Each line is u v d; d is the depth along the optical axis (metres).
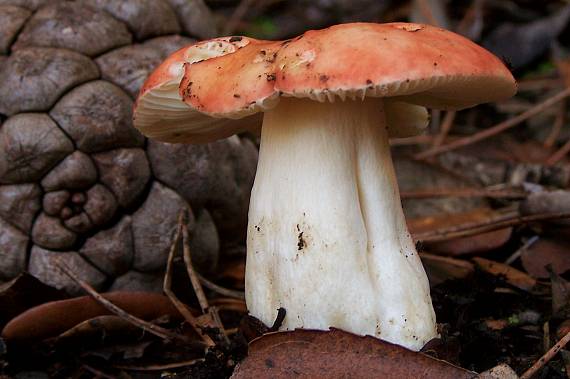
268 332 0.27
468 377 0.25
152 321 0.31
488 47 0.64
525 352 0.29
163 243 0.33
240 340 0.28
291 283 0.27
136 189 0.33
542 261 0.34
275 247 0.27
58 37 0.33
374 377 0.25
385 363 0.25
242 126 0.31
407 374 0.25
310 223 0.27
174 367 0.30
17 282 0.30
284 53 0.25
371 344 0.25
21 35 0.33
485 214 0.39
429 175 0.46
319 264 0.27
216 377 0.28
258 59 0.26
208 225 0.35
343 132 0.27
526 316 0.30
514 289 0.32
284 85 0.25
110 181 0.32
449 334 0.29
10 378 0.30
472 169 0.47
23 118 0.32
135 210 0.33
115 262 0.33
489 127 0.58
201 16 0.37
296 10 0.82
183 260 0.33
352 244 0.27
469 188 0.45
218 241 0.35
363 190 0.27
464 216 0.39
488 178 0.47
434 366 0.25
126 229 0.33
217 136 0.31
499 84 0.26
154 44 0.35
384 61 0.24
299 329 0.26
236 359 0.28
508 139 0.53
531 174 0.46
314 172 0.27
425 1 0.62
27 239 0.32
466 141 0.47
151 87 0.27
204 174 0.34
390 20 0.73
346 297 0.27
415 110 0.30
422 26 0.26
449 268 0.34
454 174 0.46
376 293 0.27
